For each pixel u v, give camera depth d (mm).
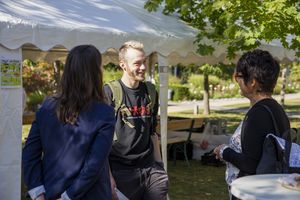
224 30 6910
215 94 32500
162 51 6383
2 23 4828
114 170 3756
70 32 5348
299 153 2814
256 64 2955
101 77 2625
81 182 2469
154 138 3988
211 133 10133
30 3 5832
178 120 9375
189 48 6793
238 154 2939
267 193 2398
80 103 2535
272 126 2873
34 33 5062
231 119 18562
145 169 3838
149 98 3869
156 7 7250
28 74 18844
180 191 7496
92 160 2473
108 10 6676
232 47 6938
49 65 19328
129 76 3781
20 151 5086
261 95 2990
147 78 8234
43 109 2639
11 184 5016
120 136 3723
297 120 18969
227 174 3113
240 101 29484
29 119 10375
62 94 2582
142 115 3805
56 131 2570
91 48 2621
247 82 3002
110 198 2670
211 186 7867
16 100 5039
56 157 2562
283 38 6703
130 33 5941
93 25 5727
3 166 4945
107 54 9516
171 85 30688
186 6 7203
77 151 2514
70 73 2564
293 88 38062
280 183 2568
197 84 32219
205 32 6840
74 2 6555
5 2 5535
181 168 9242
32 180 2621
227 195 7324
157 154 4012
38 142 2660
